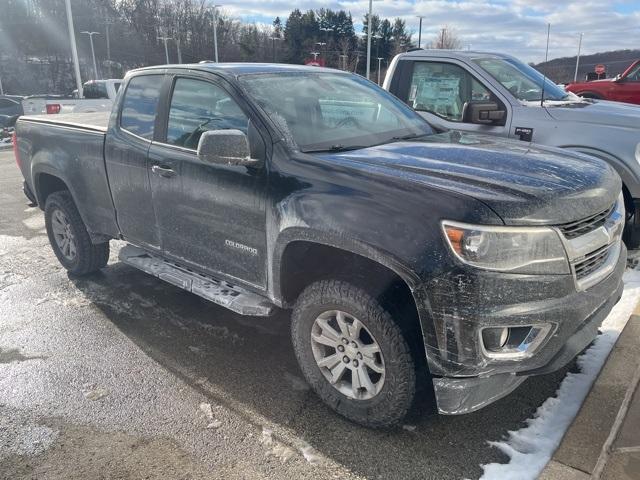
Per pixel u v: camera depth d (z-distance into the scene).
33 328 4.33
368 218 2.73
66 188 5.30
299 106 3.61
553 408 3.07
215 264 3.69
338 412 3.13
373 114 4.02
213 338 4.13
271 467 2.77
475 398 2.65
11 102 19.03
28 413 3.26
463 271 2.48
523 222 2.50
